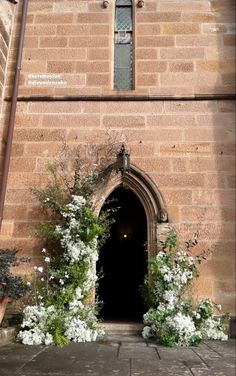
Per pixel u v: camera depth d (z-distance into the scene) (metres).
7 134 7.23
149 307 6.40
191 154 7.19
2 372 3.66
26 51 7.91
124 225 11.28
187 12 8.09
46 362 4.16
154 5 8.16
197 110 7.43
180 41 7.89
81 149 7.28
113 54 8.00
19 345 5.26
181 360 4.36
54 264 6.55
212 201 6.94
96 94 7.59
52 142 7.33
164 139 7.28
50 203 6.80
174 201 6.95
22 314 6.08
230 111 7.40
